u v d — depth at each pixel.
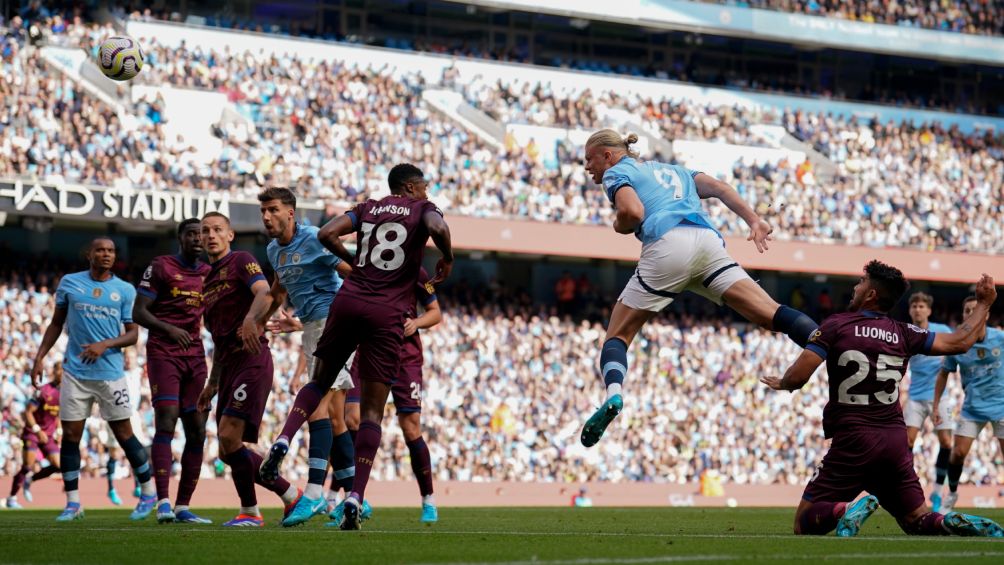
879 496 8.52
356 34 37.75
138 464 11.99
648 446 29.80
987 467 31.25
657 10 39.00
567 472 28.69
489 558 6.09
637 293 8.46
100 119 28.22
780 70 42.94
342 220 8.37
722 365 32.28
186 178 28.25
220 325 9.59
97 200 25.98
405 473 26.22
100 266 12.03
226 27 35.06
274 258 10.38
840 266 34.56
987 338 14.04
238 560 6.08
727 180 35.25
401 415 10.90
